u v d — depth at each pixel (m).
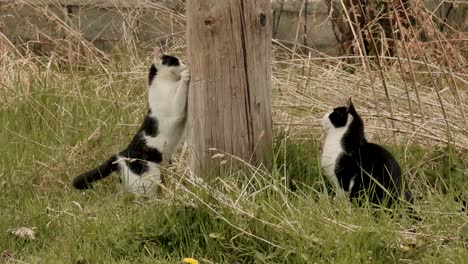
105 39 11.66
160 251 6.36
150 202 6.97
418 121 8.46
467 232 6.46
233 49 6.86
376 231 6.21
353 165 6.96
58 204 7.27
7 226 6.81
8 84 9.92
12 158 8.08
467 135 8.00
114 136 8.45
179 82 7.23
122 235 6.50
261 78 7.02
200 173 7.11
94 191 7.50
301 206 6.64
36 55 11.11
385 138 8.24
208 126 7.01
